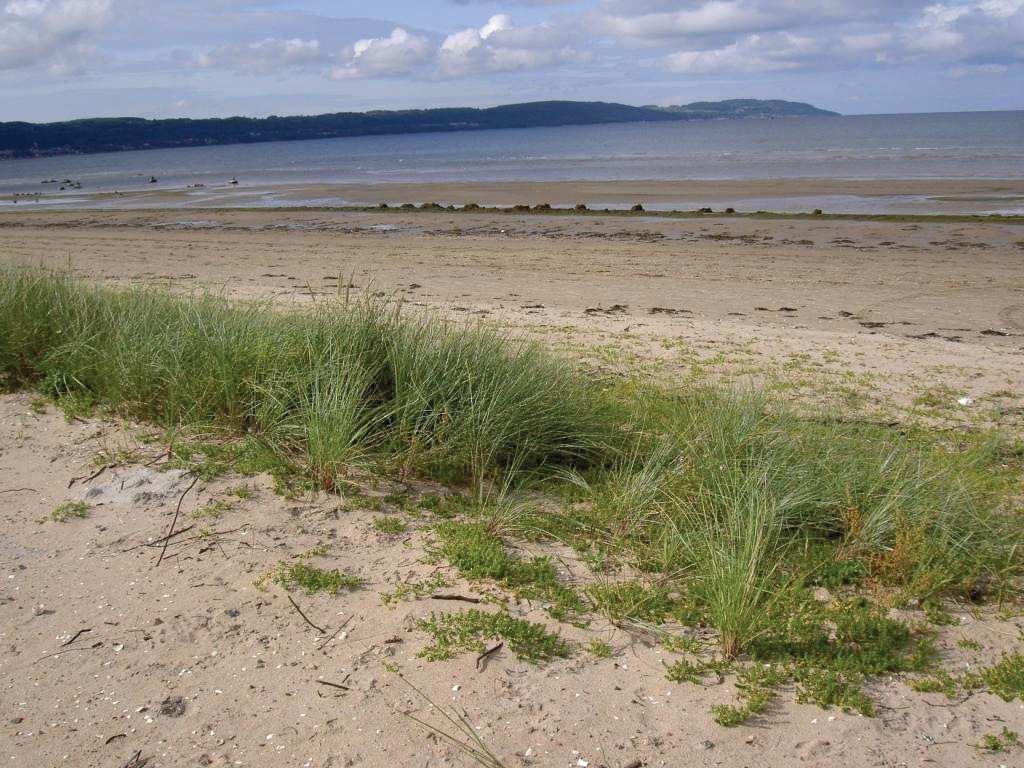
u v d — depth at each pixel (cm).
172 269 1700
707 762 279
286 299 1238
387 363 581
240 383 580
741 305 1287
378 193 3756
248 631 352
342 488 485
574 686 319
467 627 351
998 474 536
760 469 458
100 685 318
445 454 517
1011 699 314
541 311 1218
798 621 358
